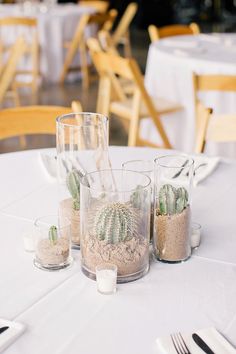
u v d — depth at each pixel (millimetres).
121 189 1231
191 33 4879
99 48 3916
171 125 3555
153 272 1195
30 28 5797
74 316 1043
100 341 976
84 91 5824
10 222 1420
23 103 5309
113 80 3734
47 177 1703
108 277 1098
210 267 1221
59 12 6215
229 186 1653
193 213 1483
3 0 7844
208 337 973
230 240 1343
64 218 1267
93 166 1338
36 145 4164
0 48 5445
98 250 1142
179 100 3518
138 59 7238
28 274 1181
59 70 6141
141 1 9852
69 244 1214
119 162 1822
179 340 963
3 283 1146
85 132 1330
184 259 1238
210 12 10578
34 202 1537
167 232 1204
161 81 3639
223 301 1100
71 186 1265
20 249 1285
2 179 1689
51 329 1006
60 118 1364
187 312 1062
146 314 1053
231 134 2129
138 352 948
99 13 6188
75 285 1143
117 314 1052
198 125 2174
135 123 3344
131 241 1153
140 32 9531
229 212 1492
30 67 5953
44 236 1208
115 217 1129
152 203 1273
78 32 5906
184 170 1197
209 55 3578
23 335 988
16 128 2070
